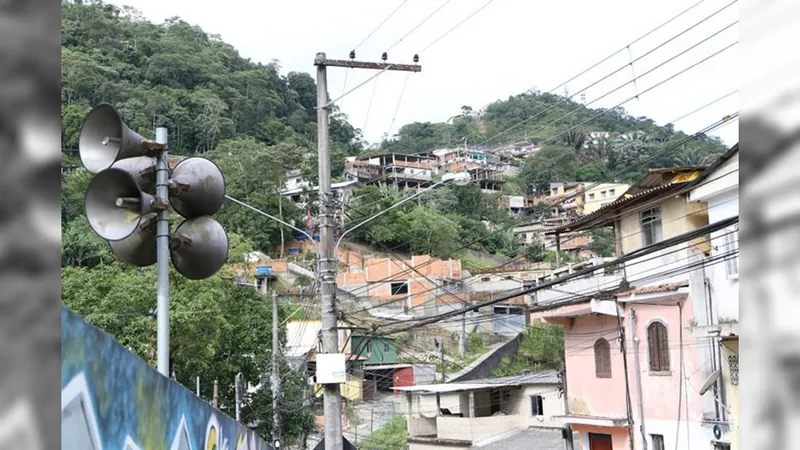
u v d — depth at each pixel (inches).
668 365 775.1
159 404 227.1
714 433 696.4
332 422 573.9
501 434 1293.1
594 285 862.5
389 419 1596.9
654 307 794.2
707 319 720.3
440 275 2142.0
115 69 3405.5
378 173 3245.6
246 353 1120.2
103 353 166.9
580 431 905.5
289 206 2689.5
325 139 603.2
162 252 278.8
